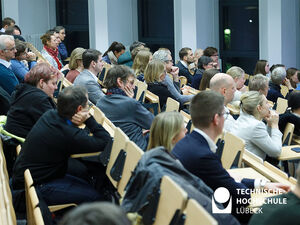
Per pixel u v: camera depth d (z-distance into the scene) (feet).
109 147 10.57
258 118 13.37
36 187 10.19
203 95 9.06
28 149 10.33
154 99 18.29
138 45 26.94
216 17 36.22
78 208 3.60
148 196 7.27
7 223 7.07
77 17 42.01
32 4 39.11
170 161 7.78
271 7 31.94
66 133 10.23
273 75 22.40
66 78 20.51
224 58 37.96
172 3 39.73
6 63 16.80
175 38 34.58
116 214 3.54
